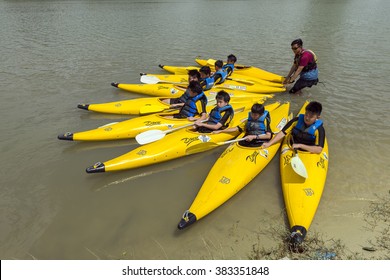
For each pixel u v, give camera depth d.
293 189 3.88
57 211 3.84
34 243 3.40
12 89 7.64
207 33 14.92
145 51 11.49
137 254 3.25
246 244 3.31
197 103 5.76
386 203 3.77
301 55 7.13
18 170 4.60
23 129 5.75
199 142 4.90
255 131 4.75
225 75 7.56
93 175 4.49
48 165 4.71
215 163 4.42
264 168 4.53
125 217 3.74
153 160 4.61
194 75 6.11
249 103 6.58
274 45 12.30
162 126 5.47
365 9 24.17
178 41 13.17
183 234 3.47
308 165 4.22
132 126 5.43
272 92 7.62
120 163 4.42
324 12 22.66
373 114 6.23
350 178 4.25
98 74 8.89
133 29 15.91
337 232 3.38
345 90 7.59
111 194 4.12
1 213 3.81
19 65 9.54
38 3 27.66
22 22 17.36
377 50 11.14
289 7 26.44
